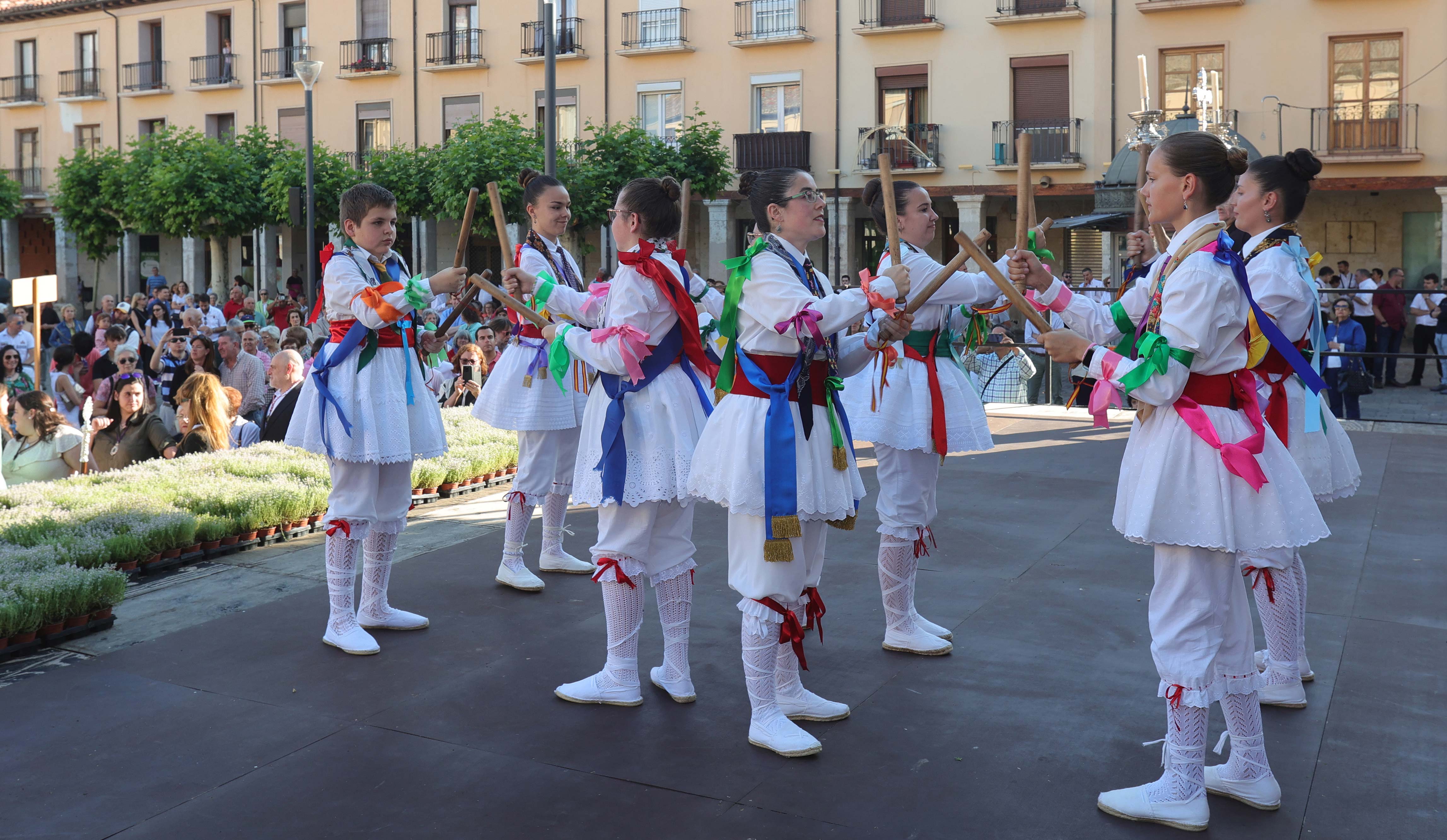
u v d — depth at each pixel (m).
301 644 4.40
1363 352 12.32
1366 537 5.86
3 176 31.03
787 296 3.26
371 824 2.98
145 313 16.81
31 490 6.18
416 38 27.30
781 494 3.30
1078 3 21.67
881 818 3.00
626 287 3.63
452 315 4.57
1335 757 3.35
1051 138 22.08
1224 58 20.80
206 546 5.69
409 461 4.49
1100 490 7.11
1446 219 19.66
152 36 30.92
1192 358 2.84
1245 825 2.96
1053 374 11.53
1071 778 3.22
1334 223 21.17
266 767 3.32
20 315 13.99
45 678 4.03
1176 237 3.01
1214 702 3.24
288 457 7.05
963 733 3.53
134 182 26.12
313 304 20.45
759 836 2.91
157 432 7.38
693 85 24.83
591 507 3.89
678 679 3.85
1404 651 4.21
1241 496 2.90
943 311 4.26
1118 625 4.54
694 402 3.82
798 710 3.63
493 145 22.20
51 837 2.92
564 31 24.39
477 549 5.88
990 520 6.33
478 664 4.20
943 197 22.95
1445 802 3.07
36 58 32.34
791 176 3.42
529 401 5.06
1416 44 19.61
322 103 28.52
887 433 4.13
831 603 4.88
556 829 2.95
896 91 23.44
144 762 3.35
